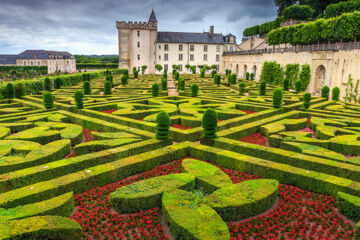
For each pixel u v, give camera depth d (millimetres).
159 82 46969
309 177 9180
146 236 6871
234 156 11172
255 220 7523
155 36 80875
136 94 29125
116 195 7887
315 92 38938
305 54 40188
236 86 40031
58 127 15117
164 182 8789
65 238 6301
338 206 7988
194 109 20109
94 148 12055
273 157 11383
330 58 34844
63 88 35875
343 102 26500
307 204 8375
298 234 7004
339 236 6957
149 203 7969
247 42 79438
